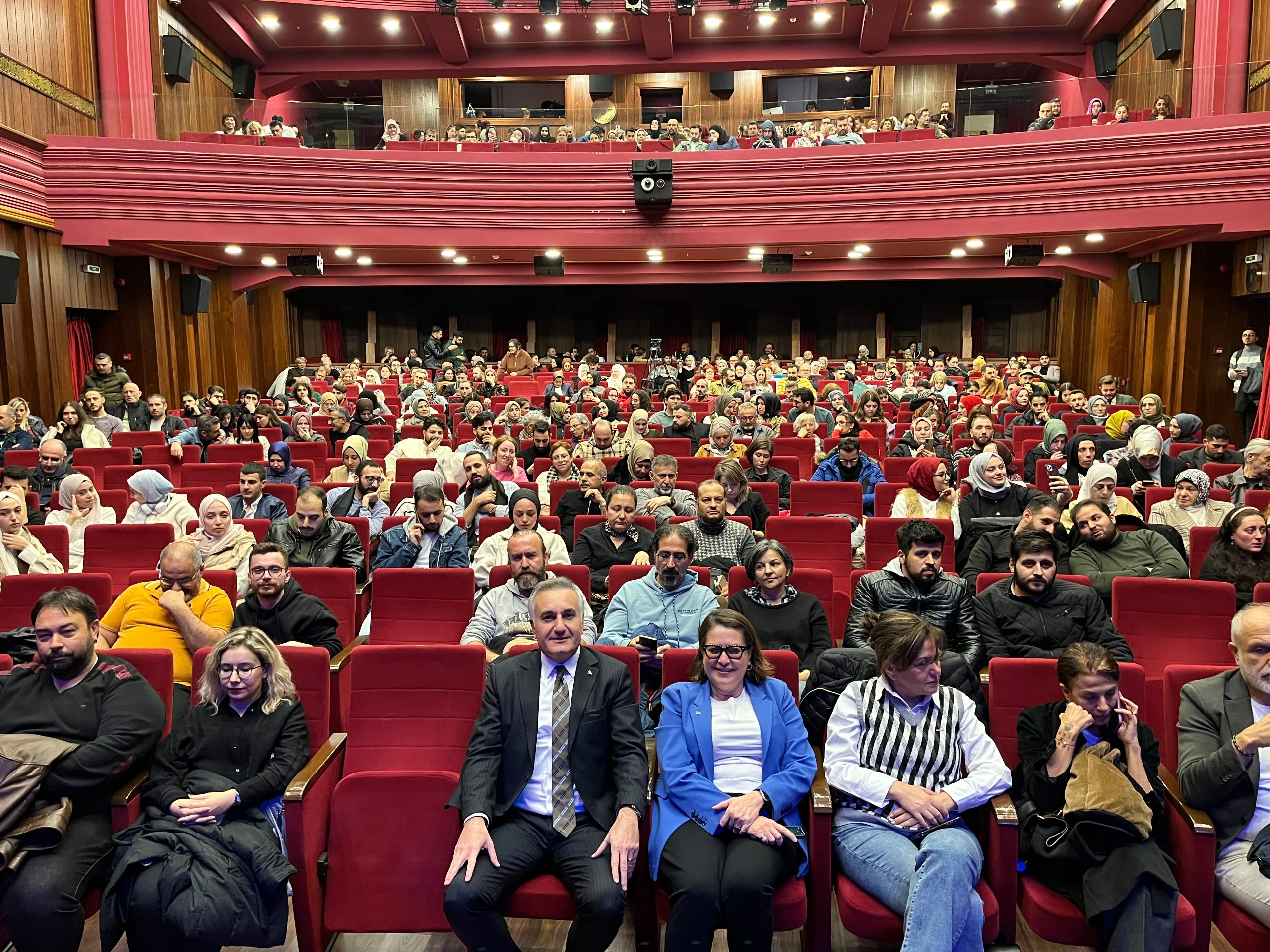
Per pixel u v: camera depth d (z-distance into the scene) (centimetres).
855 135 1346
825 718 324
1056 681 315
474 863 271
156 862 272
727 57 1878
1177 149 1142
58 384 1167
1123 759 282
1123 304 1488
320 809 295
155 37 1432
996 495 582
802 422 920
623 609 425
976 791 278
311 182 1266
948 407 1318
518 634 416
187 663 400
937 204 1248
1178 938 256
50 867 273
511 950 272
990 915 264
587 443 825
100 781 290
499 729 298
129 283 1324
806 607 404
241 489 634
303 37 1808
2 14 1088
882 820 284
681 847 273
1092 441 708
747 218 1304
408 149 1330
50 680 312
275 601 411
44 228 1148
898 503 607
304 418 945
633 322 2148
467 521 562
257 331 1769
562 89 2211
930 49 1834
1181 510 568
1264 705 290
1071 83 1263
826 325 2119
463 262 1611
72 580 458
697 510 560
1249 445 632
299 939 284
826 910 273
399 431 1041
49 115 1181
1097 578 453
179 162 1212
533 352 2153
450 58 1877
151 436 939
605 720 301
